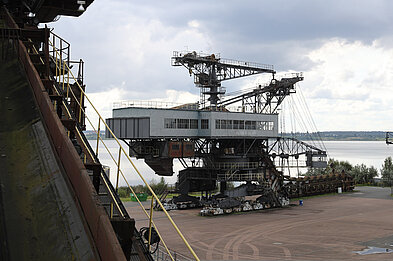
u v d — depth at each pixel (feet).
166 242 121.60
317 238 130.41
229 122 192.85
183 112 180.55
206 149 200.85
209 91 208.85
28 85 42.29
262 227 148.97
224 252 110.83
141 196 206.69
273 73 232.12
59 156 28.17
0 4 74.28
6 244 21.13
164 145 174.19
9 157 29.60
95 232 19.86
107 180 29.19
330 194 267.39
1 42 52.03
